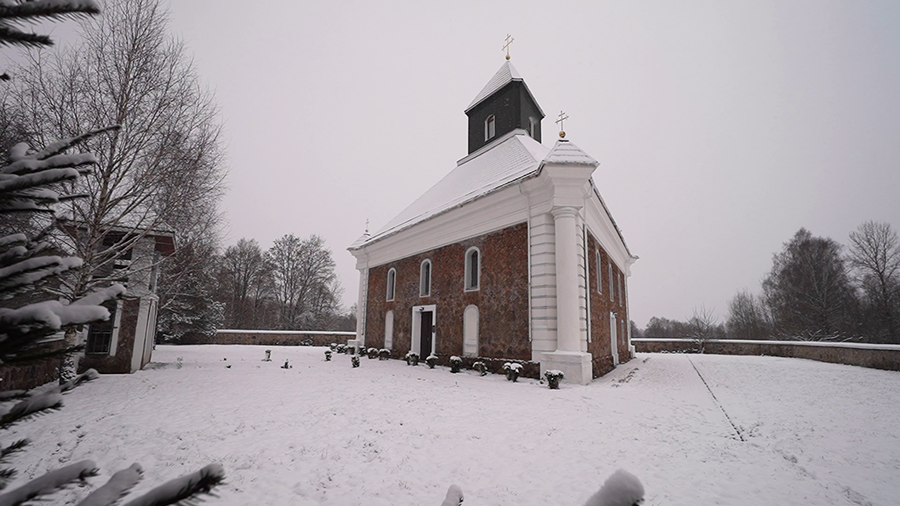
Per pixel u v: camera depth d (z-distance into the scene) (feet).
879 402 39.78
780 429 28.84
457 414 31.35
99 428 26.58
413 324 75.82
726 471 20.72
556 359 48.44
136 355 54.70
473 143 93.91
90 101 41.42
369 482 18.70
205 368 61.36
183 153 45.93
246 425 27.37
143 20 44.01
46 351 4.65
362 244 96.32
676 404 37.06
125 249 42.88
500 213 60.18
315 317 180.14
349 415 30.35
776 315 144.97
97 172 40.32
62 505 17.37
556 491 18.12
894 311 122.11
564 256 50.98
